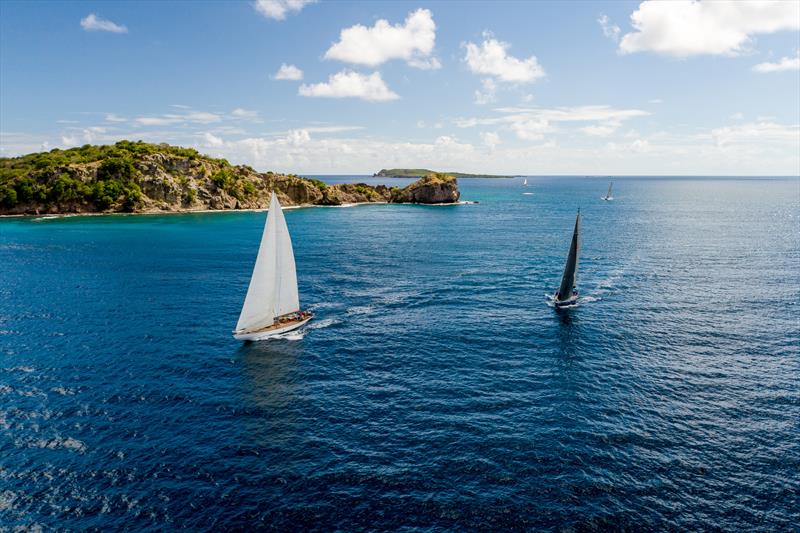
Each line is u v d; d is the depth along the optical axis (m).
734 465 33.12
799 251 111.69
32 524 28.22
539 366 49.06
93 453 34.66
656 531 27.50
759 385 44.81
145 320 63.41
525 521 28.11
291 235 143.62
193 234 144.75
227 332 59.06
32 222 171.12
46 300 72.62
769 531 27.69
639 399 42.25
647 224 168.62
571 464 33.09
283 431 37.34
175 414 39.94
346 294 75.50
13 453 34.59
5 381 45.78
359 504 29.44
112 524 28.19
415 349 53.66
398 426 37.94
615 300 71.69
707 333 58.06
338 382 45.66
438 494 30.23
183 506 29.48
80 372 47.84
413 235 142.50
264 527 27.80
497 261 101.06
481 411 40.19
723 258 103.25
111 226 162.62
